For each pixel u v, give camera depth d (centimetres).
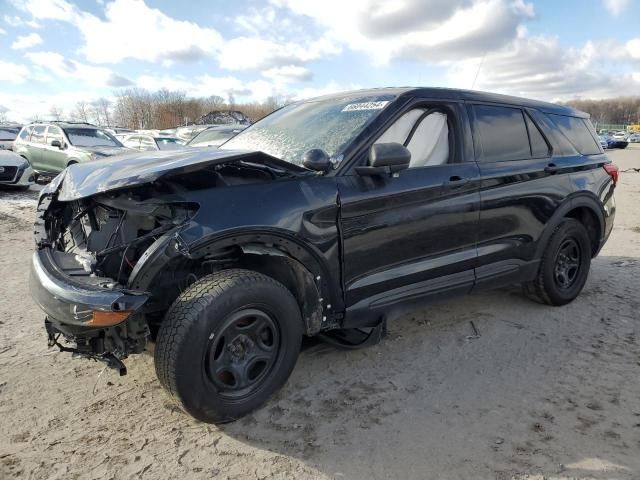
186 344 249
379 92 370
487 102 396
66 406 298
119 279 275
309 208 290
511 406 298
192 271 297
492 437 269
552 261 430
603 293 493
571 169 440
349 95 389
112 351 264
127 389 317
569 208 434
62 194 307
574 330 407
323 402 304
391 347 377
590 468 244
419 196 334
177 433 273
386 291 332
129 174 273
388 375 336
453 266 361
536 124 429
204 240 256
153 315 296
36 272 281
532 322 422
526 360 356
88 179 293
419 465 248
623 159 2969
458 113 371
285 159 334
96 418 286
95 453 256
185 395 254
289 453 258
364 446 263
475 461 250
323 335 346
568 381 326
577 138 469
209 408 264
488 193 374
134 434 272
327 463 251
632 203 1095
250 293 266
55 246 336
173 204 270
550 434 270
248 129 420
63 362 350
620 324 418
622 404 298
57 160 1301
